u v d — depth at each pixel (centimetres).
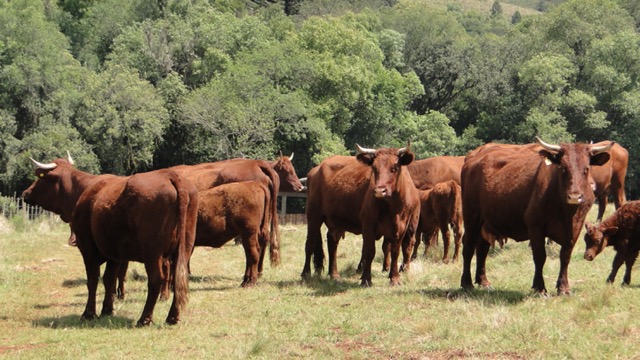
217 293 1445
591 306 1069
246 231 1523
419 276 1514
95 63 6538
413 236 1585
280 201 5688
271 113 5294
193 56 5994
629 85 6200
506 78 6938
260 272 1647
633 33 6450
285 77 5906
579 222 1195
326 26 6372
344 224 1585
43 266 1875
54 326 1166
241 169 1761
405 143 6362
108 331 1098
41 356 963
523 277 1448
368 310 1189
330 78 5825
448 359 897
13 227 2845
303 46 6344
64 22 6981
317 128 5441
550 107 6150
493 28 15775
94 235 1165
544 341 923
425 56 7506
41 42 5241
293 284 1545
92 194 1202
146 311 1129
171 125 5616
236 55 6069
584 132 6278
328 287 1462
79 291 1534
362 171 1551
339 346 988
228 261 1995
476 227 1364
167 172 1131
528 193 1241
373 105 6325
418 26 7931
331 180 1614
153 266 1116
